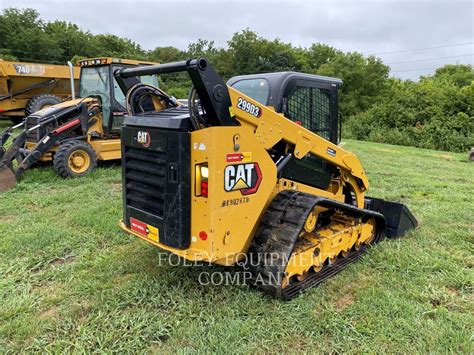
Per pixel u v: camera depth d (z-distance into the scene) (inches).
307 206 121.2
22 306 114.6
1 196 236.7
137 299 118.3
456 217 213.0
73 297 120.9
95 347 97.6
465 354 96.3
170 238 111.0
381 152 588.1
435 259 151.1
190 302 115.9
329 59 1588.3
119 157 318.7
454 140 772.6
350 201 172.4
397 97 922.7
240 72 1344.7
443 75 1414.9
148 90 133.7
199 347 97.6
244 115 109.5
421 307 117.3
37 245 158.6
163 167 110.3
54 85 564.7
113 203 220.1
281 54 1368.1
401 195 268.8
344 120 1110.4
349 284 131.6
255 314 111.8
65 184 268.2
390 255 153.9
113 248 159.6
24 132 283.7
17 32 1616.6
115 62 307.0
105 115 313.1
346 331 104.7
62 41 1664.6
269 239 118.5
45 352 95.8
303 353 96.9
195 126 103.9
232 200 107.7
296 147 130.3
